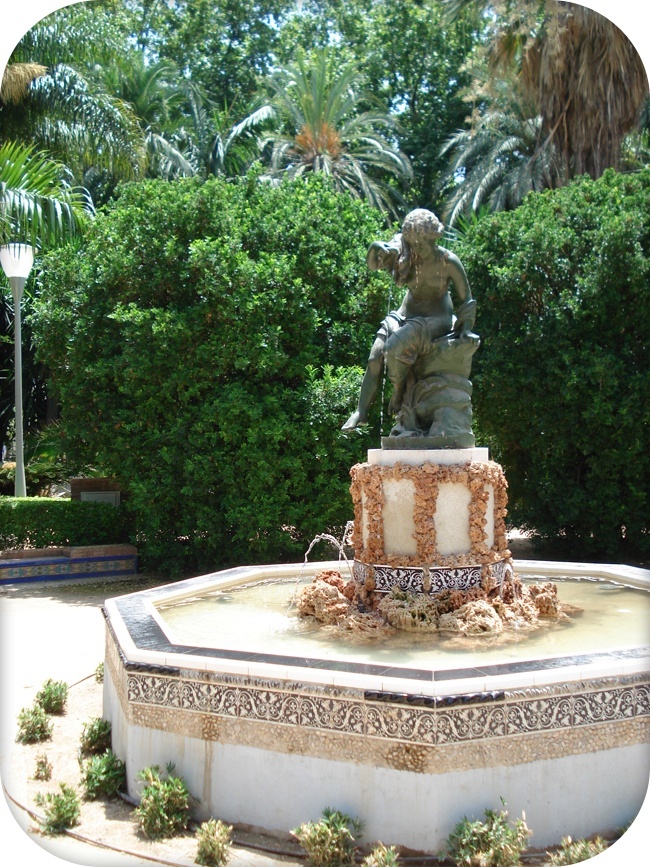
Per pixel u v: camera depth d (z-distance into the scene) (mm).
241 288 11023
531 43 14906
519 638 5004
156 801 3881
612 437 11648
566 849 3496
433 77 26031
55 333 12031
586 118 15430
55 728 5500
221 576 7430
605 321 11930
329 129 23469
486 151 24688
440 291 6027
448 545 5535
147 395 11414
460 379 5941
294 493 11273
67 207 13266
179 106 27078
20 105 14602
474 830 3412
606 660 3941
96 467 15242
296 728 3797
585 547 12820
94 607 9922
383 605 5402
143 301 11656
